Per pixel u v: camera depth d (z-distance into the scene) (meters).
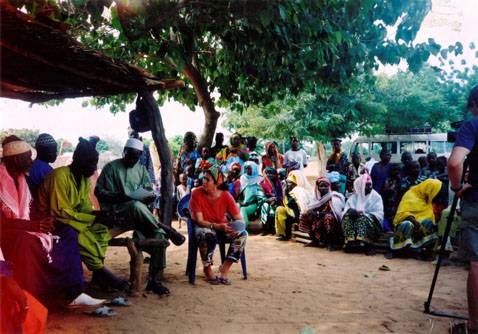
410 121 24.50
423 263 7.79
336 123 19.72
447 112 25.17
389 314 5.18
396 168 9.22
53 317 4.82
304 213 9.32
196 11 7.45
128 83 6.56
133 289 5.74
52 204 5.17
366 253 8.50
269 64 9.09
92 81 6.70
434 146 17.17
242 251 6.62
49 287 4.70
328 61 9.81
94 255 5.48
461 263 7.69
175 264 7.66
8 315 3.17
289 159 11.61
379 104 20.25
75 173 5.37
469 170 4.43
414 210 8.21
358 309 5.35
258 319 4.98
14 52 5.32
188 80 13.86
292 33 8.28
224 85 12.59
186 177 11.81
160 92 14.07
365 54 9.79
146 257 7.71
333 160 11.09
